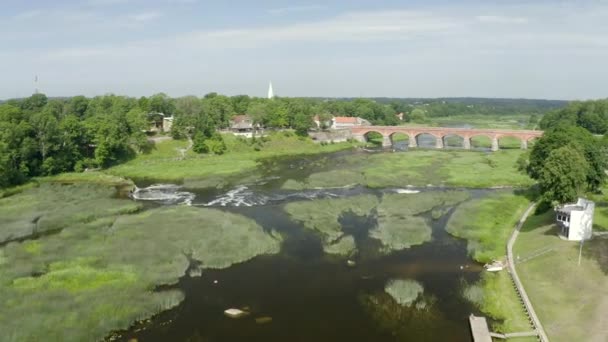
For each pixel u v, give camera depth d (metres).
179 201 123.06
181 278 72.19
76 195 126.44
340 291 67.56
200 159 190.12
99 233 92.50
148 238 89.12
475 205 113.62
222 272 74.44
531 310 60.00
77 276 71.12
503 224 99.19
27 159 150.75
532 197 122.00
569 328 54.75
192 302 64.25
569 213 79.25
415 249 84.94
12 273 71.94
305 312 61.34
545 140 114.38
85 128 172.25
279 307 62.75
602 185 115.69
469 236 91.31
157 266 75.88
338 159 197.62
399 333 56.16
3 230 95.31
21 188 137.50
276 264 77.62
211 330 57.00
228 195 129.88
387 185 142.00
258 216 107.31
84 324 57.12
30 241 87.88
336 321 59.06
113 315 59.41
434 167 170.75
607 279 63.38
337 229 95.44
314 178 150.25
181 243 86.69
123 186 143.12
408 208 111.75
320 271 74.69
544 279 67.81
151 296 64.88
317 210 109.94
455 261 79.06
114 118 185.00
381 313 60.97
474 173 158.50
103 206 113.88
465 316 60.25
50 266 75.81
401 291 66.44
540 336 54.09
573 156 93.19
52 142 158.12
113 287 67.75
